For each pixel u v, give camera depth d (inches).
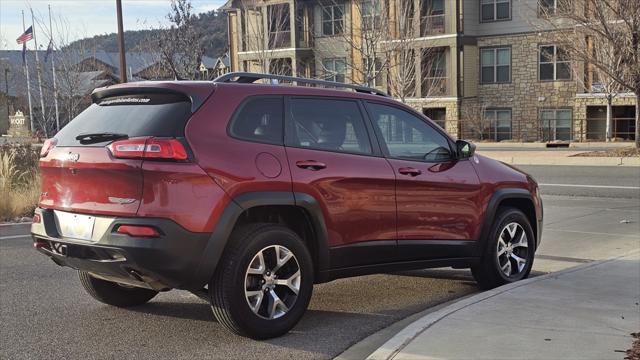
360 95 238.4
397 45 1182.3
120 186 188.7
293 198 206.5
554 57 1331.2
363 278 298.7
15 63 1781.5
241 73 219.6
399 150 243.0
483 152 1041.5
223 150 196.2
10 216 494.0
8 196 502.6
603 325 204.7
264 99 211.9
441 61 1434.5
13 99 1844.2
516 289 248.5
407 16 1214.9
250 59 1530.5
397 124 246.4
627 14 760.3
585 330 199.9
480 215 261.6
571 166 823.7
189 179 187.9
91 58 1460.4
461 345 188.1
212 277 196.7
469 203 257.9
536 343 188.7
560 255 337.4
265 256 204.1
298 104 219.6
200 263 189.3
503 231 271.6
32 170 607.2
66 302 255.9
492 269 267.3
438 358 178.7
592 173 727.7
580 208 496.7
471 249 260.2
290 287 209.6
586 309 222.1
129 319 233.0
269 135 209.3
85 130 209.9
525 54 1376.7
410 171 239.6
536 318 212.2
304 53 1558.8
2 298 261.6
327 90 229.6
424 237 244.7
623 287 250.5
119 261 187.2
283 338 211.5
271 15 1550.2
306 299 213.3
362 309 247.4
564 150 1069.8
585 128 1322.6
